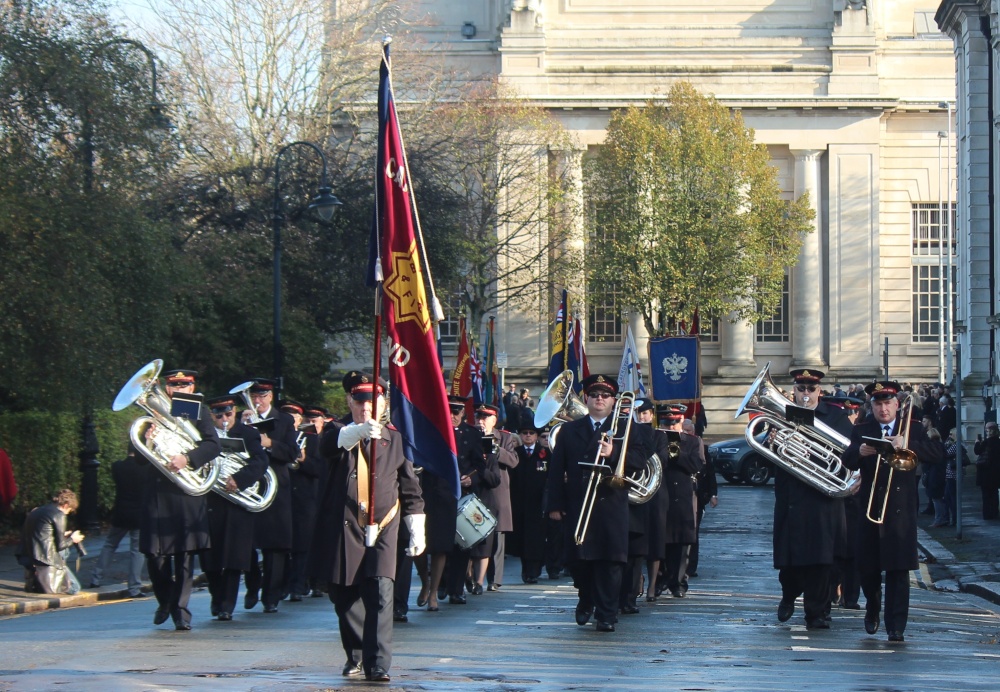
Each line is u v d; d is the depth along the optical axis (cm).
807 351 6562
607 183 5656
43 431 2403
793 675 1027
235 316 3556
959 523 2588
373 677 975
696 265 5538
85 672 1034
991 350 4241
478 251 5162
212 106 4375
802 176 6581
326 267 3978
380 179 1059
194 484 1340
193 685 955
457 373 2522
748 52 6650
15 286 2230
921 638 1312
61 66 2302
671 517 1733
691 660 1118
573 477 1348
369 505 986
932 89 6762
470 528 1603
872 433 1304
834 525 1358
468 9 6831
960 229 4619
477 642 1244
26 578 1798
